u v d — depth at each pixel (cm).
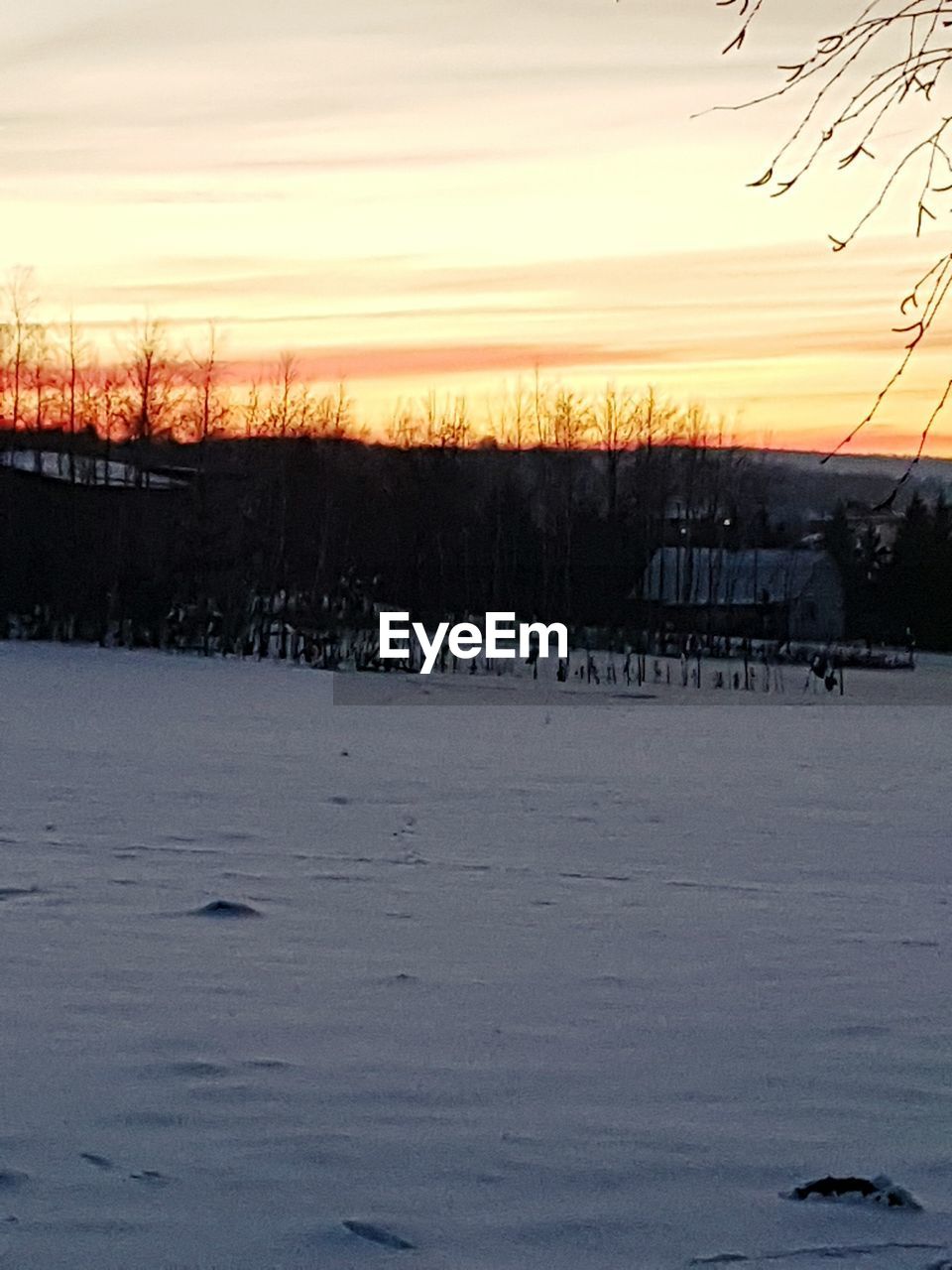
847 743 2444
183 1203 491
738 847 1330
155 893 1031
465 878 1134
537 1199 502
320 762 1956
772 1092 620
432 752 2150
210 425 4997
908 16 488
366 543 5097
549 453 5378
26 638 4734
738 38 484
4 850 1187
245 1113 579
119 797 1539
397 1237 468
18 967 809
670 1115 589
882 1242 470
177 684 3403
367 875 1133
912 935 953
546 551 5141
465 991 781
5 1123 563
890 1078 642
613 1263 452
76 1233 466
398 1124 570
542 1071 643
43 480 4856
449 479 5231
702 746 2364
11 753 1939
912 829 1461
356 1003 750
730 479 5744
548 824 1455
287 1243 462
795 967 853
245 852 1220
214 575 4709
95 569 4741
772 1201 503
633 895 1083
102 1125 562
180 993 761
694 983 811
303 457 5056
